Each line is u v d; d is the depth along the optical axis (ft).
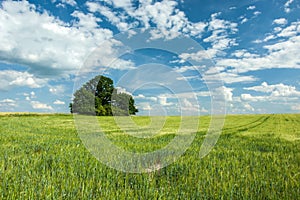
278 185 17.06
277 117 137.80
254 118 130.31
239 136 50.03
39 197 13.76
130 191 15.03
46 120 109.81
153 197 14.52
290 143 40.01
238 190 15.84
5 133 51.44
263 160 25.25
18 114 161.07
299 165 23.45
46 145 33.22
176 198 14.56
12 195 13.64
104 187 15.94
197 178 18.38
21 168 19.45
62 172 18.13
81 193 14.40
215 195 15.12
